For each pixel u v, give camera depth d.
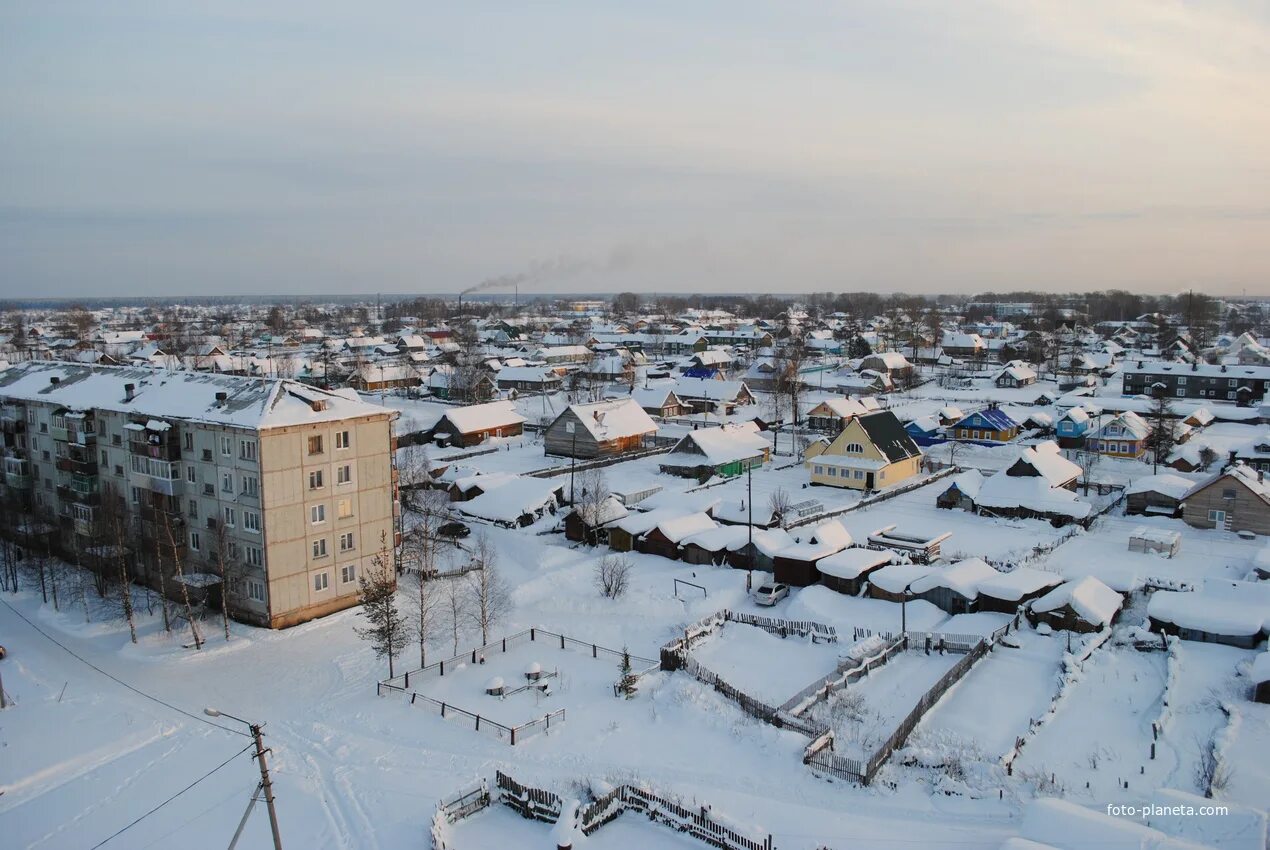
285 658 47.41
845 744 36.47
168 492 54.62
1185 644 46.47
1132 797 31.70
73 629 51.50
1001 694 41.19
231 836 31.64
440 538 67.94
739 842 29.23
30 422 67.50
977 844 29.14
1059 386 160.12
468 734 38.75
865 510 78.38
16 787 34.94
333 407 54.31
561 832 29.12
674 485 86.31
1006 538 68.44
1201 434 110.06
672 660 45.47
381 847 30.45
